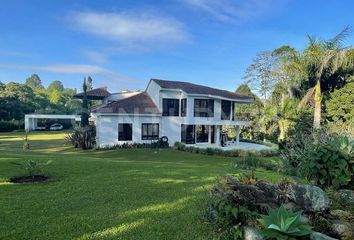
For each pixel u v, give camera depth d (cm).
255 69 4484
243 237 444
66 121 6962
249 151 2422
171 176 938
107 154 2477
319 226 448
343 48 2386
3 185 778
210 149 2542
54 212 580
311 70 2591
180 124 3216
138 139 3022
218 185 540
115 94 4081
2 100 6638
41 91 10238
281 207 414
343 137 737
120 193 716
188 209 603
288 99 3000
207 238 470
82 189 748
